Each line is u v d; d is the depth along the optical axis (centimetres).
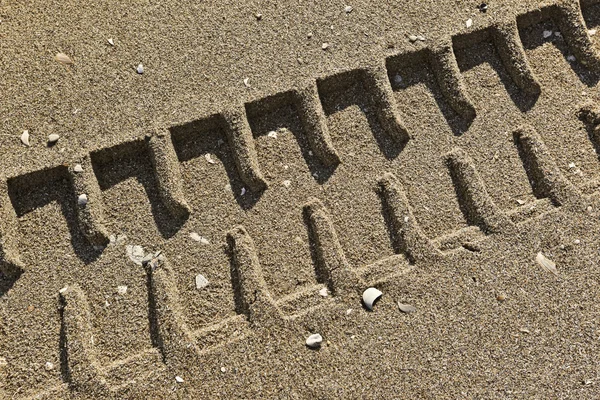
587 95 195
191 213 185
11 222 182
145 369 177
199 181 187
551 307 181
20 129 187
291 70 192
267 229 185
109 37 194
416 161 190
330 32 196
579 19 198
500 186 189
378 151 190
